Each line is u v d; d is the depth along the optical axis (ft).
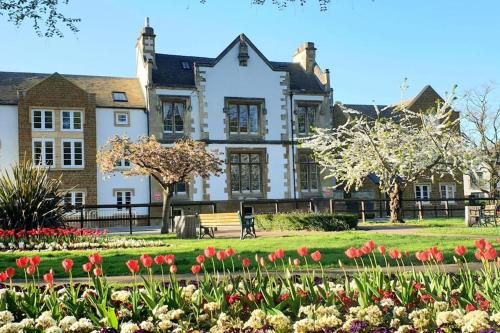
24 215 58.75
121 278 30.60
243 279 18.58
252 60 130.52
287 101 132.98
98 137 117.50
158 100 121.70
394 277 21.74
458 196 143.02
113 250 48.75
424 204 137.59
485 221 78.64
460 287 18.06
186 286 20.47
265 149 129.08
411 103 142.51
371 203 133.59
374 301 17.53
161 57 129.70
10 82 118.73
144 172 82.07
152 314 16.71
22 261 18.61
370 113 148.56
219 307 17.04
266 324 15.01
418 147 95.66
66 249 52.65
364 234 62.03
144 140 84.48
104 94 122.42
